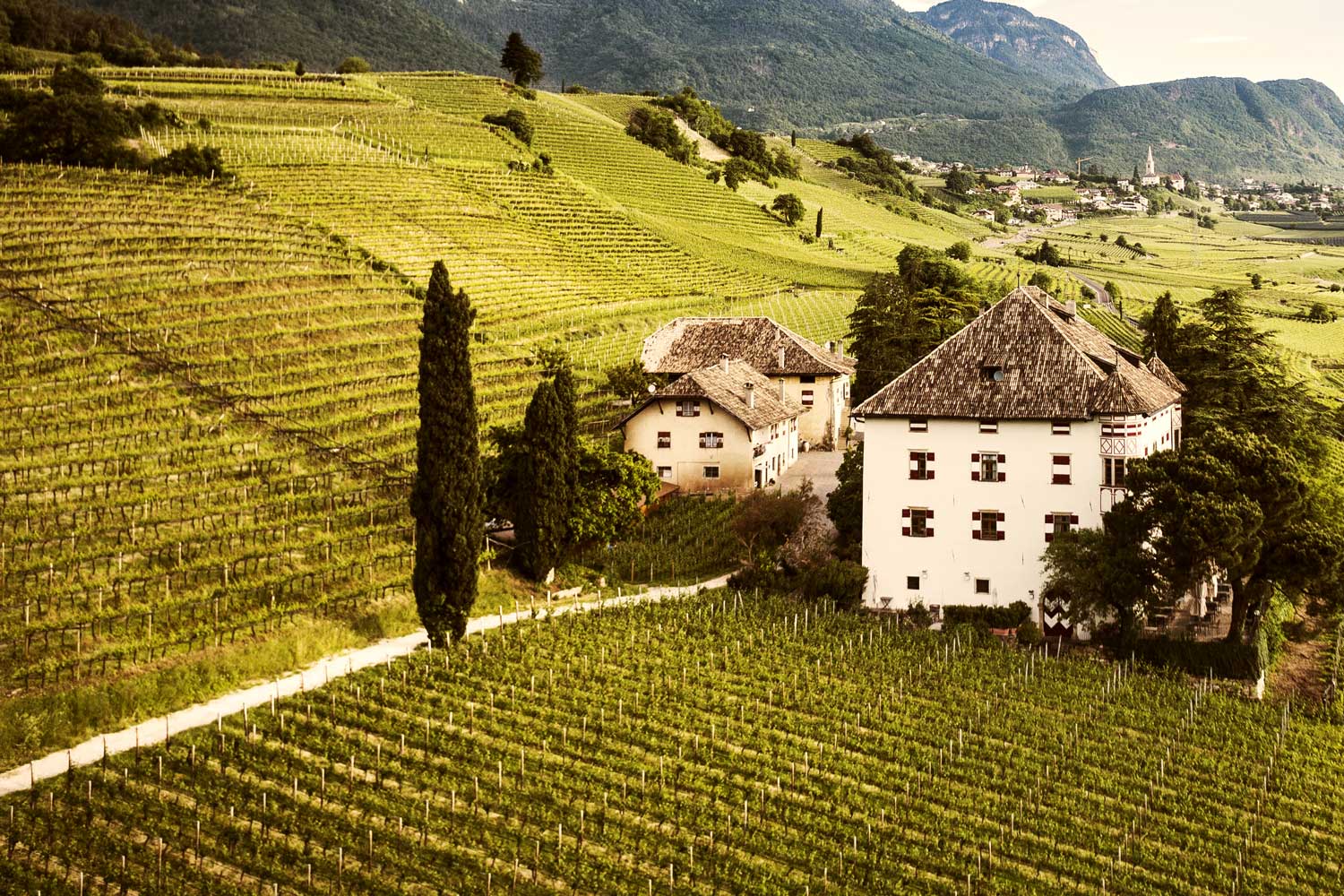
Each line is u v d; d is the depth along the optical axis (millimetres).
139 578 60969
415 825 43250
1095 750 53656
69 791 42875
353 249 123000
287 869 39875
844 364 119812
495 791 45906
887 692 58500
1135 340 154625
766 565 74250
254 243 115812
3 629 54531
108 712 49469
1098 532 64750
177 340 90312
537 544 72500
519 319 125938
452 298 59625
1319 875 45000
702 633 65062
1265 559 63781
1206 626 69312
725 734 52625
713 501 90750
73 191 120500
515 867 41000
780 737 52750
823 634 65188
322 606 62938
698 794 47219
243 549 66750
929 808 47406
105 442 74062
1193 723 56750
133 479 70438
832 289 185375
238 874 39469
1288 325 199125
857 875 42562
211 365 88312
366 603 64562
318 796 44500
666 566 79438
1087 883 43250
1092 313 178250
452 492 59656
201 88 198625
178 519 67625
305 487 75625
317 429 83562
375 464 81500
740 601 70500
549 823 44094
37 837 40156
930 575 70625
